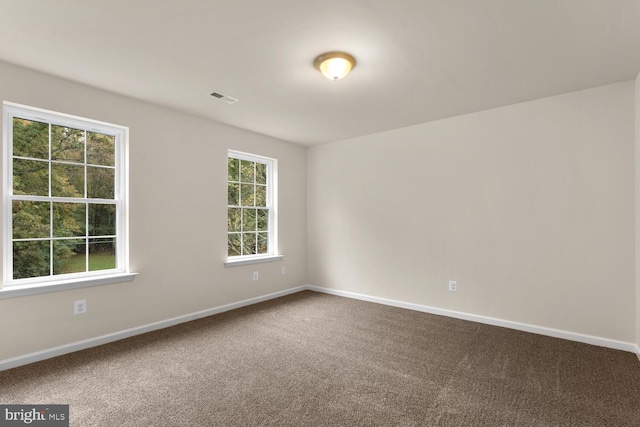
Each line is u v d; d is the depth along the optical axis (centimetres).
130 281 309
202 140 372
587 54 230
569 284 300
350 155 464
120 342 292
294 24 196
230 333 316
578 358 259
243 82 278
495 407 193
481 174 351
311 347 282
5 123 247
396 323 347
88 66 248
